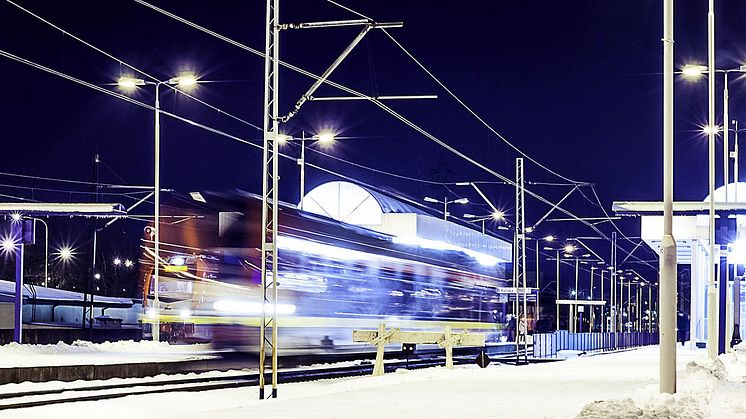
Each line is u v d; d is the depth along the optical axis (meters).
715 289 39.12
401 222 43.78
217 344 33.00
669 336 20.92
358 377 34.47
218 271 33.25
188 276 33.19
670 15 21.69
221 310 33.03
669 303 20.97
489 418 17.08
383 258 41.06
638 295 152.00
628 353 61.62
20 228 42.78
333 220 37.72
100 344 38.94
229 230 33.47
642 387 25.47
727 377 29.50
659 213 48.75
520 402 20.70
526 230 66.00
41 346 36.94
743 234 50.81
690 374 28.62
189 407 23.11
